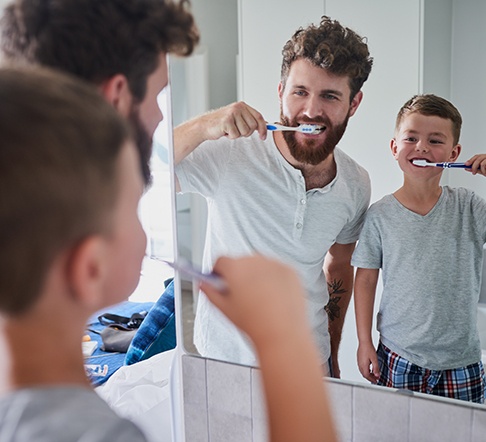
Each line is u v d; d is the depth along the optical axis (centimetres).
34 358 37
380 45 71
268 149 80
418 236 73
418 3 68
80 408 37
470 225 70
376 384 79
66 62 49
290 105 78
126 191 39
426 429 77
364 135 74
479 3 65
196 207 87
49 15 49
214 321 90
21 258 34
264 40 78
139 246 40
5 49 51
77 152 34
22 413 36
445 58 68
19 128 33
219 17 79
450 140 69
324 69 75
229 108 82
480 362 72
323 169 78
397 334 77
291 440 42
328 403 44
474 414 73
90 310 39
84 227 35
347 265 79
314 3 74
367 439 81
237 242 85
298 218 80
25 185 32
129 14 52
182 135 86
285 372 43
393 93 71
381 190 75
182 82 84
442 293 73
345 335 80
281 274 48
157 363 111
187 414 97
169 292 124
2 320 37
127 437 36
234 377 90
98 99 38
